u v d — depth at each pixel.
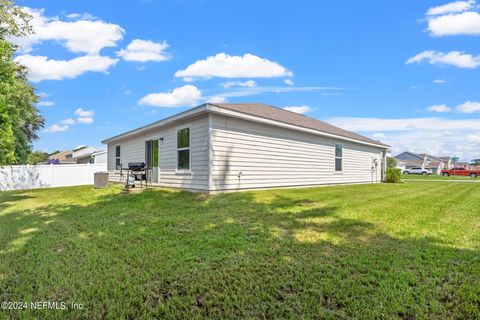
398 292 2.39
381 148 18.14
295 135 11.23
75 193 9.94
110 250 3.54
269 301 2.32
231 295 2.41
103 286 2.58
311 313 2.14
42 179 16.97
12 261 3.21
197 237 4.02
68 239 4.04
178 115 9.22
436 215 5.39
